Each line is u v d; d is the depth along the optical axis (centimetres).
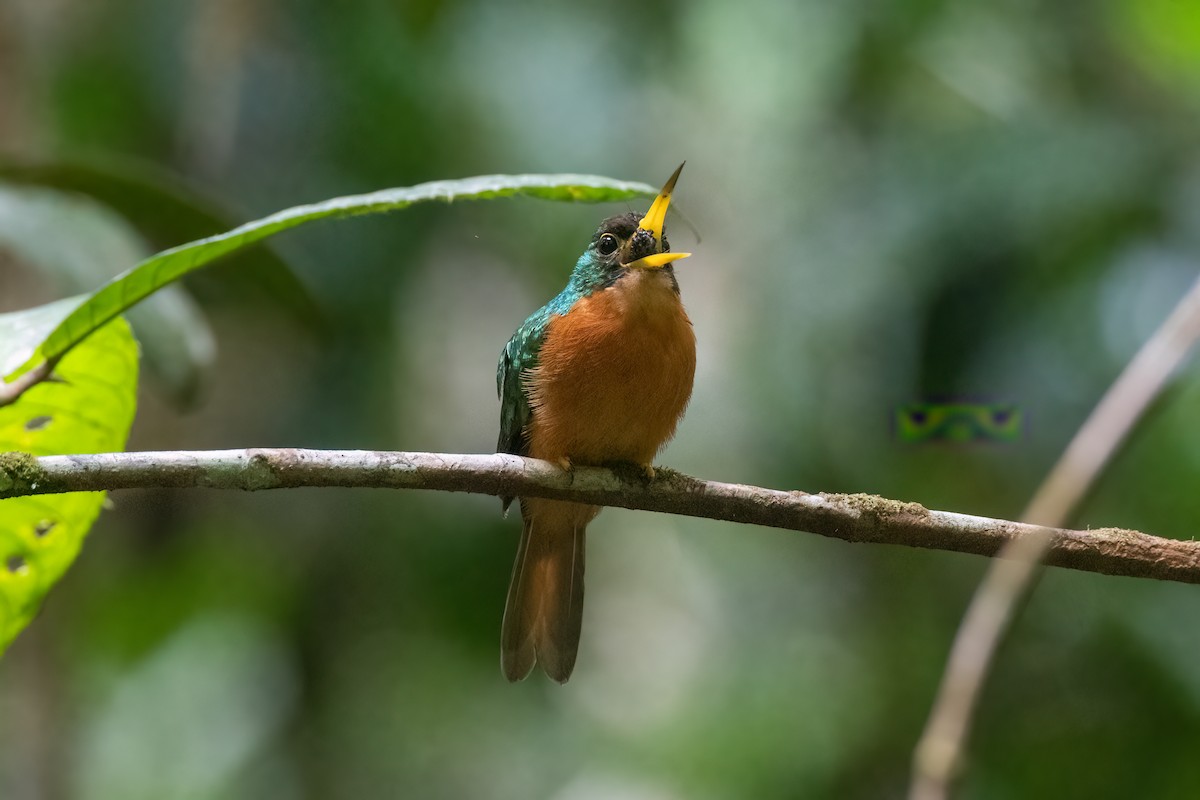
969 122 1030
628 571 1212
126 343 519
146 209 832
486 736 1093
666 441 664
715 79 1112
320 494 1106
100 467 466
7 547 553
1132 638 864
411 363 1076
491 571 1039
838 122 1094
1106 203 938
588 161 1113
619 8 1139
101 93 1113
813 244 1060
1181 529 842
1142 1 989
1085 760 859
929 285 968
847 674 1005
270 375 1120
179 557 1149
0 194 755
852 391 1002
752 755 959
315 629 1100
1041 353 926
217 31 1123
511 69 1134
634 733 1055
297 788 1102
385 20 1101
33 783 1080
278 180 1105
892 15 1045
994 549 523
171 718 1152
